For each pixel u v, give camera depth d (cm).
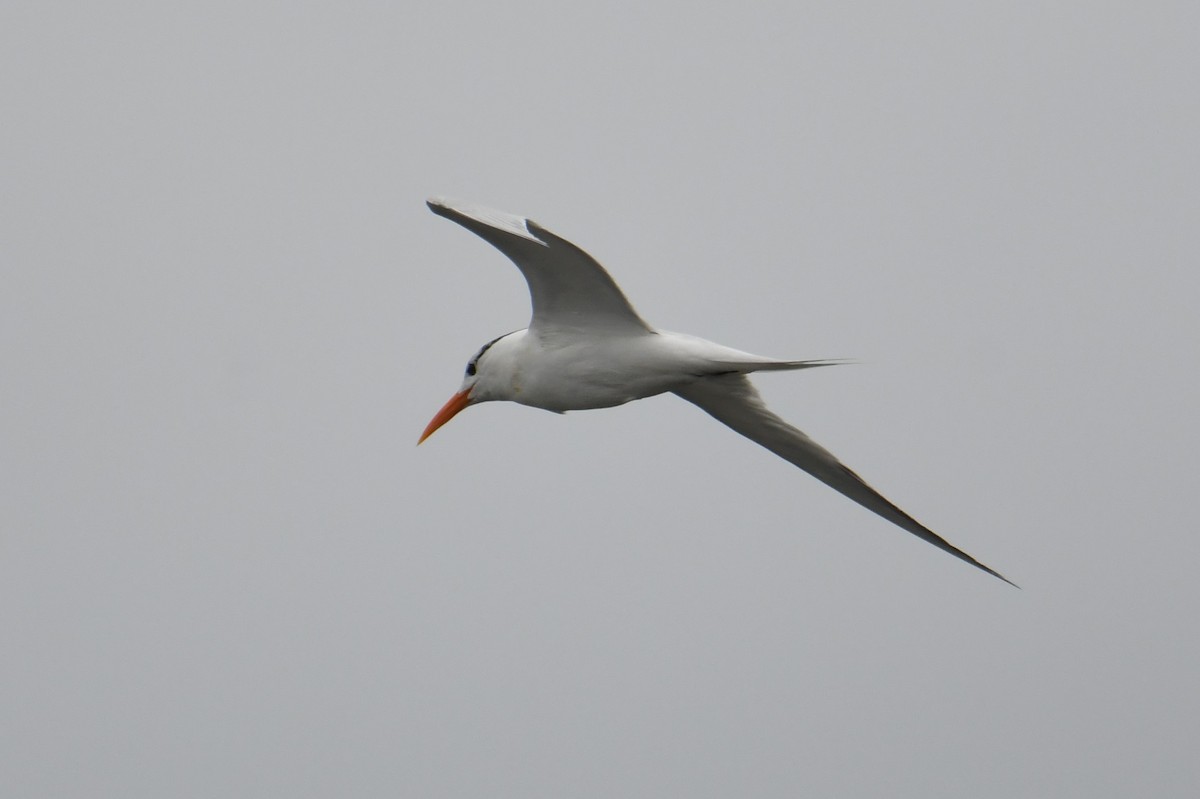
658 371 1301
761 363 1257
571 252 1173
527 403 1381
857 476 1424
